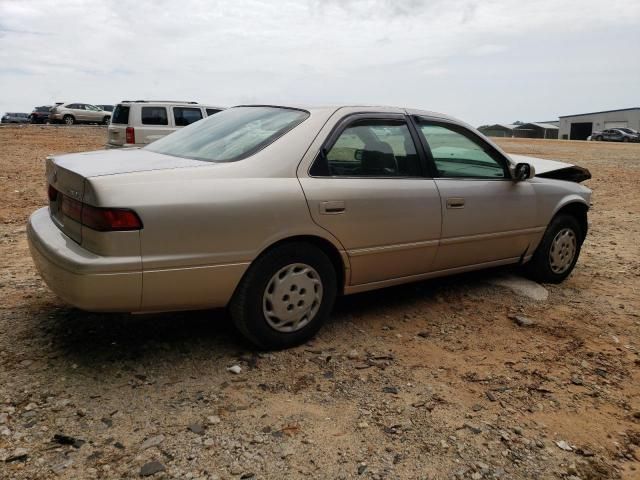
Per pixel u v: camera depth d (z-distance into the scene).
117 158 3.66
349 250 3.81
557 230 5.32
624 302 5.05
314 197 3.57
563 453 2.79
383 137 4.10
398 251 4.07
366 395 3.21
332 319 4.32
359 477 2.52
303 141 3.68
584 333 4.30
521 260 5.15
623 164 19.78
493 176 4.79
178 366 3.42
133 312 3.16
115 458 2.54
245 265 3.34
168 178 3.16
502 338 4.14
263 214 3.36
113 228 2.95
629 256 6.77
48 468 2.45
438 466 2.62
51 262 3.14
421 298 4.89
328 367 3.52
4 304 4.24
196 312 4.24
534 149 28.47
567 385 3.47
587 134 80.31
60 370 3.29
